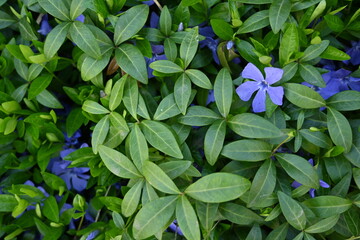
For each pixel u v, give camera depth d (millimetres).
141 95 336
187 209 292
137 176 307
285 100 331
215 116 314
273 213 310
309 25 349
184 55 320
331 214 307
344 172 320
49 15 379
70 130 354
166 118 317
